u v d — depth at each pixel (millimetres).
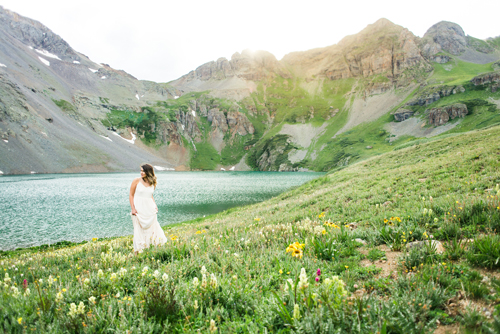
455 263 4004
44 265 6613
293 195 27047
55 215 35688
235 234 8242
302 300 3072
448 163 15242
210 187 75438
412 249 4422
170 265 5113
